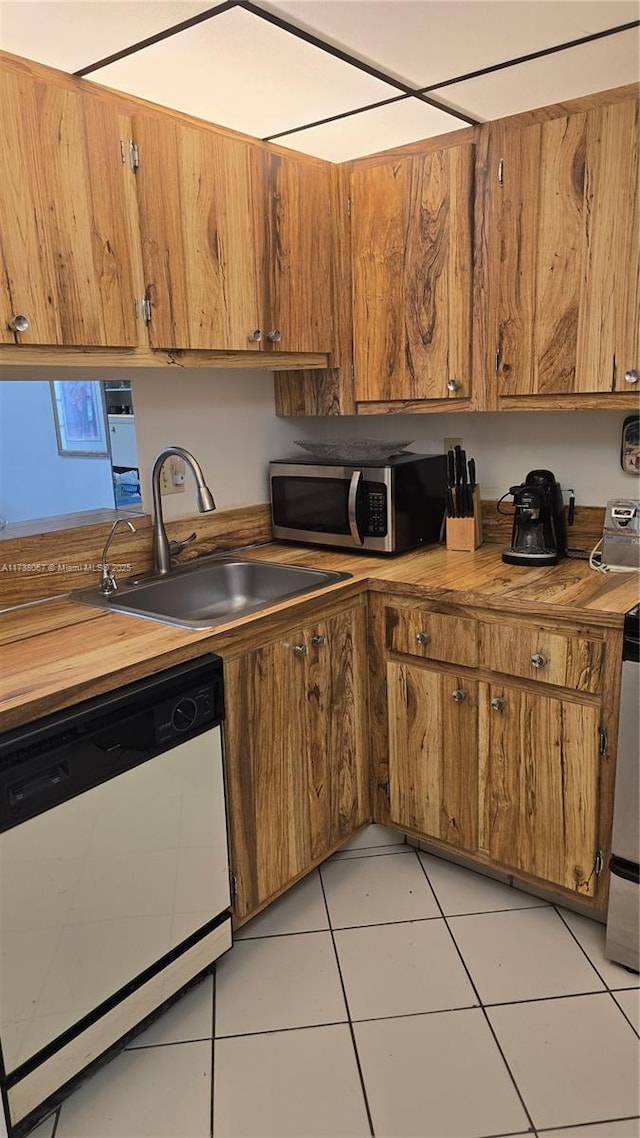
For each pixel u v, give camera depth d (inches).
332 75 66.4
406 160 84.4
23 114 59.6
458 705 81.3
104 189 66.1
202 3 53.1
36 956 55.7
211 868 70.6
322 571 88.4
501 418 98.6
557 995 70.3
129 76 65.2
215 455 98.2
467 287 83.4
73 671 59.1
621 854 71.4
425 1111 59.7
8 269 59.6
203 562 95.1
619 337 75.0
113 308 68.0
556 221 76.4
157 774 63.4
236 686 71.2
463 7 54.9
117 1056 65.4
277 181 82.3
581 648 71.0
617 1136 57.2
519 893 84.4
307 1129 58.6
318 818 84.1
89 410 82.8
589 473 92.6
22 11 53.6
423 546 101.0
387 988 71.8
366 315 91.6
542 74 67.5
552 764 75.5
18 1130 57.1
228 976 73.8
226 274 77.9
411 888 85.9
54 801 55.4
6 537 76.9
